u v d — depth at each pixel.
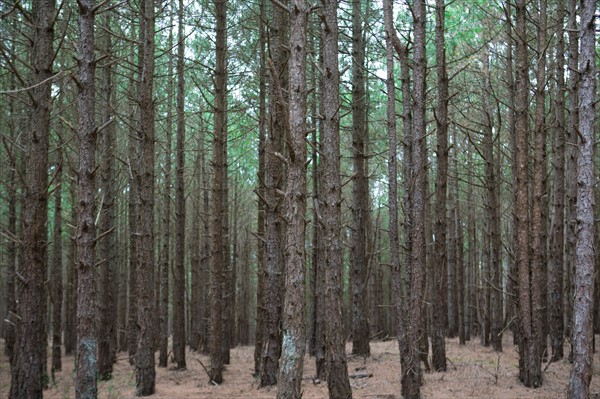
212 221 11.37
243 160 25.23
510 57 12.61
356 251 13.34
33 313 7.21
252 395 9.54
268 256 10.46
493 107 16.12
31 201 7.33
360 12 13.19
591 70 6.79
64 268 28.42
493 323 13.91
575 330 6.82
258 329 11.88
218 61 11.55
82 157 6.28
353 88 13.24
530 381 9.09
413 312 8.19
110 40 13.09
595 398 7.99
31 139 7.41
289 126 5.77
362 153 13.23
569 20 10.97
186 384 11.20
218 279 11.29
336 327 7.62
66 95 13.20
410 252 9.13
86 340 6.16
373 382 10.06
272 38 10.92
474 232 22.28
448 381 9.64
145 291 10.28
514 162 11.96
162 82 17.11
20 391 7.03
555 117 12.55
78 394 6.09
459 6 15.32
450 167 19.19
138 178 11.09
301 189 5.86
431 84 16.75
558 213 11.89
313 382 10.09
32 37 9.39
